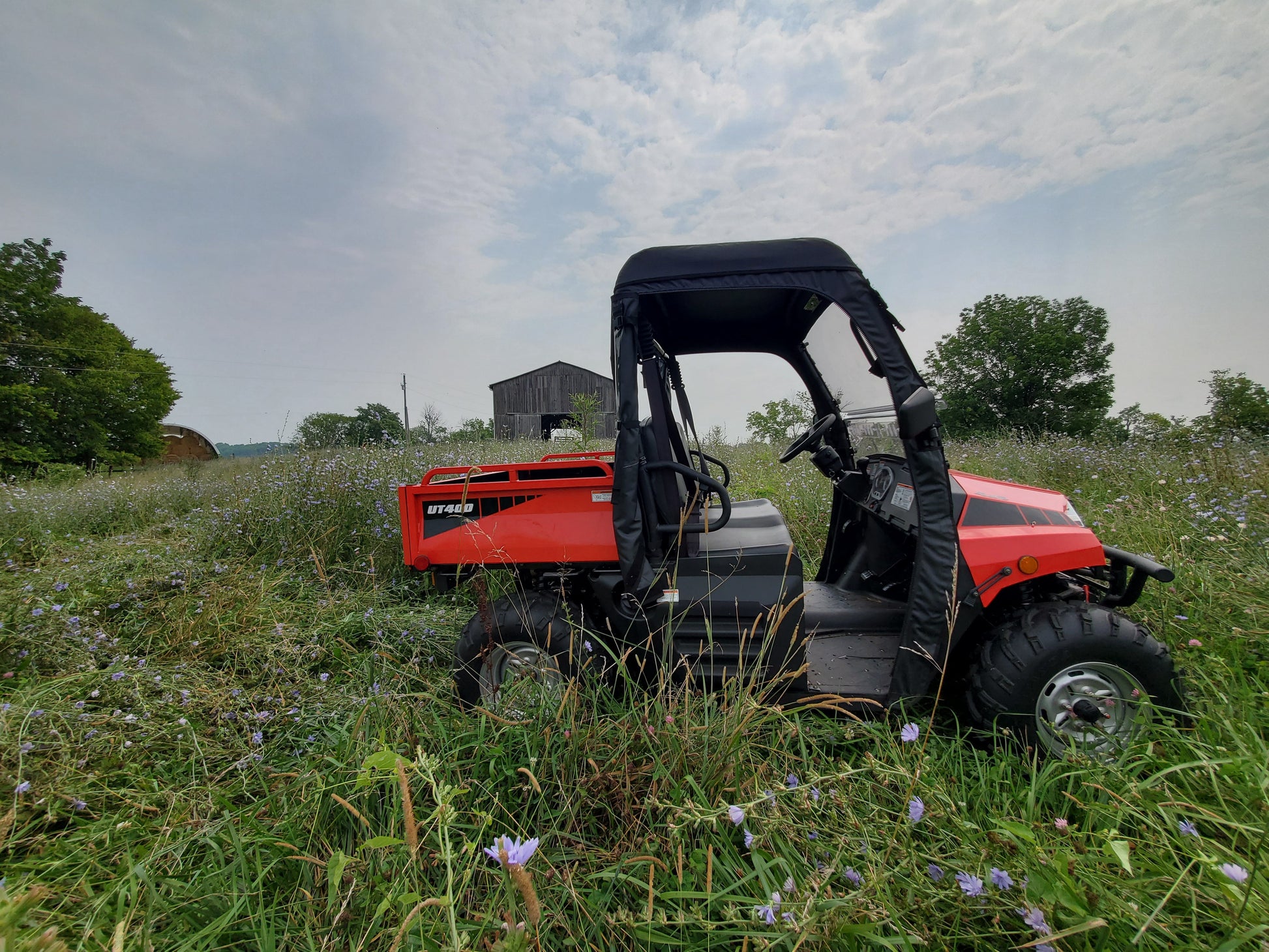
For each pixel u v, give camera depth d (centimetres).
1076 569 213
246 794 181
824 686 217
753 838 128
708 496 236
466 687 229
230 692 233
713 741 164
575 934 124
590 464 238
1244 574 279
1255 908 107
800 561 214
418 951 111
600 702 204
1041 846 126
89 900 130
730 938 121
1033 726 188
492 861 142
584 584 249
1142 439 729
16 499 607
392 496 454
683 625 218
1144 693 180
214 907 129
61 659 247
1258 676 213
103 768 185
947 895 114
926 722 189
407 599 358
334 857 101
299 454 554
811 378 307
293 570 368
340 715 219
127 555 385
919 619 200
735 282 205
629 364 208
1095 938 109
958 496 215
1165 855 134
